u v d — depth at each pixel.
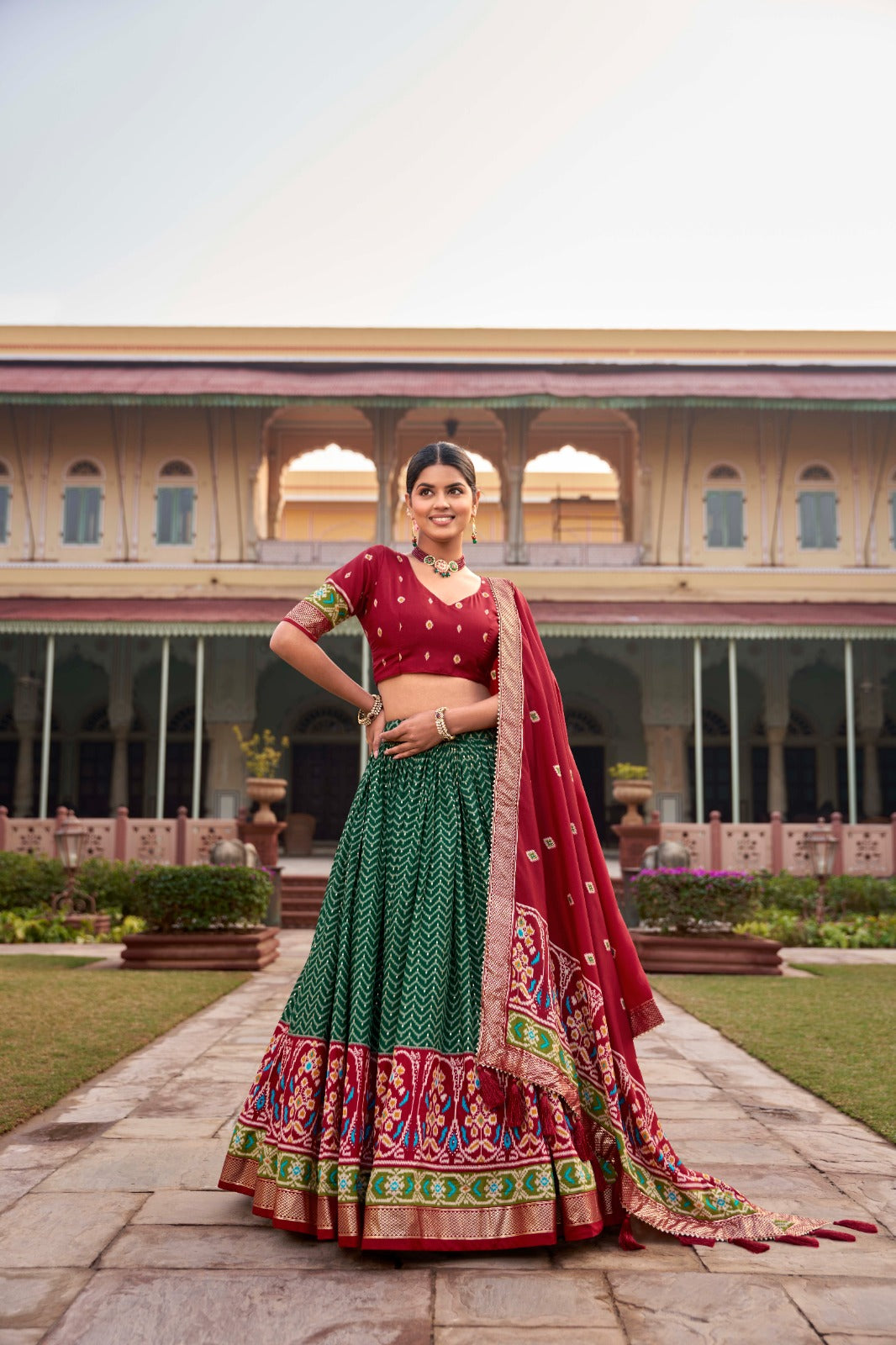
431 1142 2.25
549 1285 2.09
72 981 6.90
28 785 22.42
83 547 22.44
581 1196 2.25
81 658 23.23
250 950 7.82
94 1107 3.58
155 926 8.10
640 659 22.66
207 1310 1.97
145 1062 4.36
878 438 22.53
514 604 2.69
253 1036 4.98
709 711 23.09
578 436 24.36
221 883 7.96
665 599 21.89
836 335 22.58
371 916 2.44
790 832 13.62
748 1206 2.45
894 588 22.11
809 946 10.61
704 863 13.56
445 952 2.38
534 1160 2.27
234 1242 2.29
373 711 2.66
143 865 12.42
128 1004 5.86
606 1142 2.42
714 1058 4.59
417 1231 2.18
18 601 21.56
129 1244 2.28
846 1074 4.18
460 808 2.52
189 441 22.69
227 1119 3.41
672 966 7.91
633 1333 1.89
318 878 14.45
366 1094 2.31
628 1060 2.46
